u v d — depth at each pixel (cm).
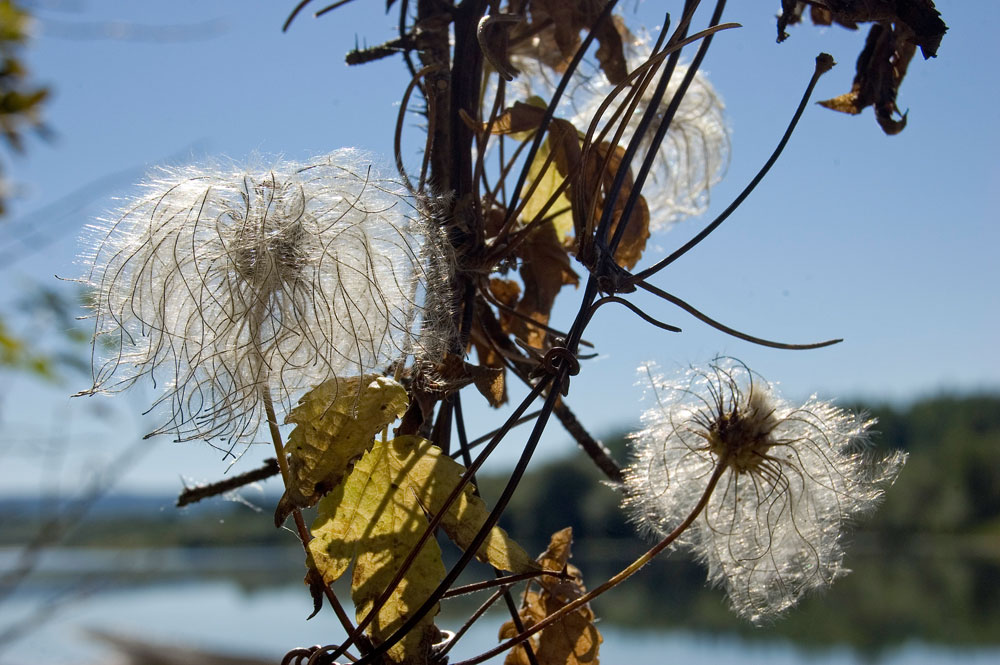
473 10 49
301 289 43
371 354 43
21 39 86
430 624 43
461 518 43
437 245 44
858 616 632
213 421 42
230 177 43
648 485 47
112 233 43
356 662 42
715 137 56
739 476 47
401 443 44
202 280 43
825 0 49
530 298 51
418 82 50
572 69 48
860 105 52
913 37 49
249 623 772
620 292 45
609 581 44
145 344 43
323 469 42
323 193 43
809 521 46
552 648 47
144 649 612
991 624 589
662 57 45
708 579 47
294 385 43
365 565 43
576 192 48
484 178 51
